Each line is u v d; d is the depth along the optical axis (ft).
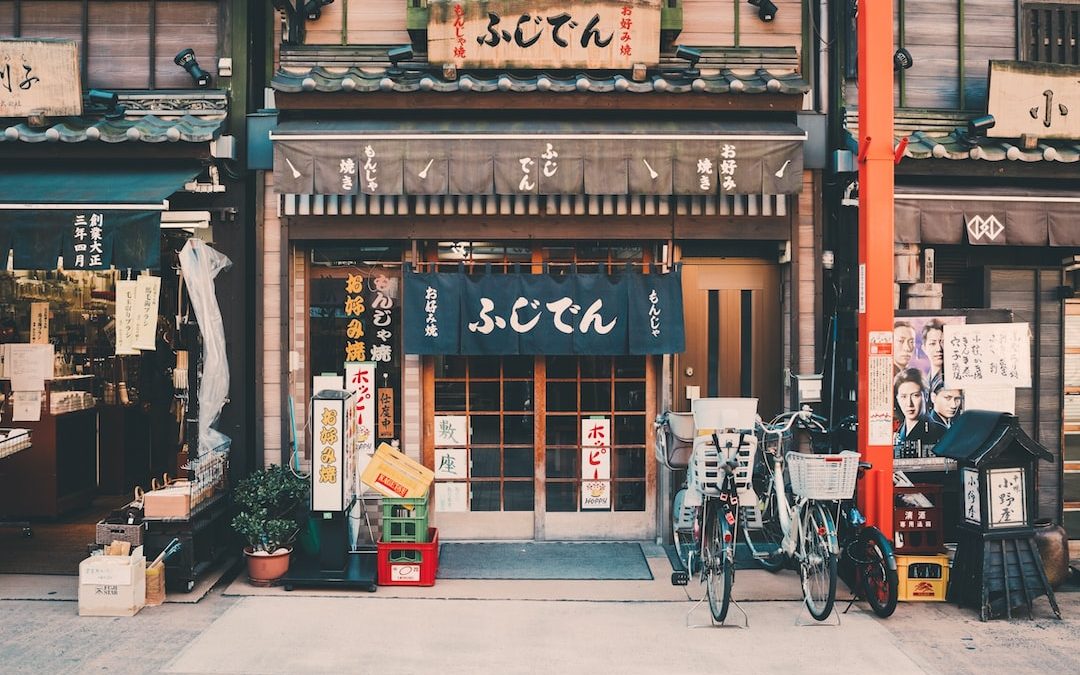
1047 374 26.45
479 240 26.53
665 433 24.85
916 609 21.70
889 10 22.52
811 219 26.35
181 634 19.52
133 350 22.40
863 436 22.65
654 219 26.02
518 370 27.25
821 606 20.54
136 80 26.05
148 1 26.00
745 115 25.39
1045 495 26.61
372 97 24.25
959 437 22.58
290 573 22.88
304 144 23.30
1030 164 25.29
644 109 24.70
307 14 26.11
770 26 26.86
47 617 20.57
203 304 23.32
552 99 24.35
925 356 24.84
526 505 27.32
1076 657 18.62
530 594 22.38
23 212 21.88
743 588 23.11
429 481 23.49
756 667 17.92
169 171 24.58
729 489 20.30
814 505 21.35
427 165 23.36
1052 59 27.66
